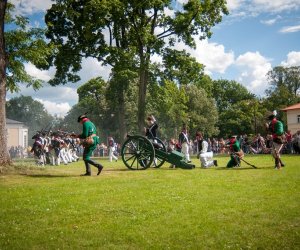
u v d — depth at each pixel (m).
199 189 8.66
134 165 18.36
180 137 17.44
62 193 8.35
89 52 33.69
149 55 33.69
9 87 17.08
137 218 6.01
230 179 10.42
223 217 5.97
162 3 32.72
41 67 33.50
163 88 36.66
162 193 8.16
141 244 4.80
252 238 4.93
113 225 5.65
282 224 5.50
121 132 39.81
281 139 13.77
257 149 34.72
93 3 30.42
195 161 21.67
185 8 34.31
